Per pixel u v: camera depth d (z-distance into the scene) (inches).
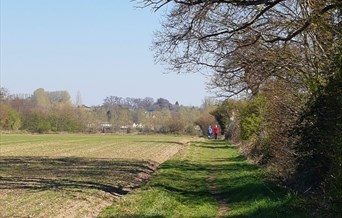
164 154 2207.2
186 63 900.6
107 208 775.7
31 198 866.8
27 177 1227.9
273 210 652.7
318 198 613.3
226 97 1055.0
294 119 782.5
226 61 892.6
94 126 5383.9
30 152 2266.2
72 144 2994.6
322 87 584.4
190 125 5128.0
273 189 826.2
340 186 460.4
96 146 2810.0
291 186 789.2
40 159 1854.1
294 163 749.9
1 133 4566.9
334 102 525.0
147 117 5625.0
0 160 1782.7
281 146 839.1
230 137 3405.5
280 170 861.2
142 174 1337.4
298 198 662.5
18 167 1512.1
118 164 1647.4
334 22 630.5
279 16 782.5
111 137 4227.4
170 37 776.3
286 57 833.5
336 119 516.7
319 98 577.9
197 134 5073.8
